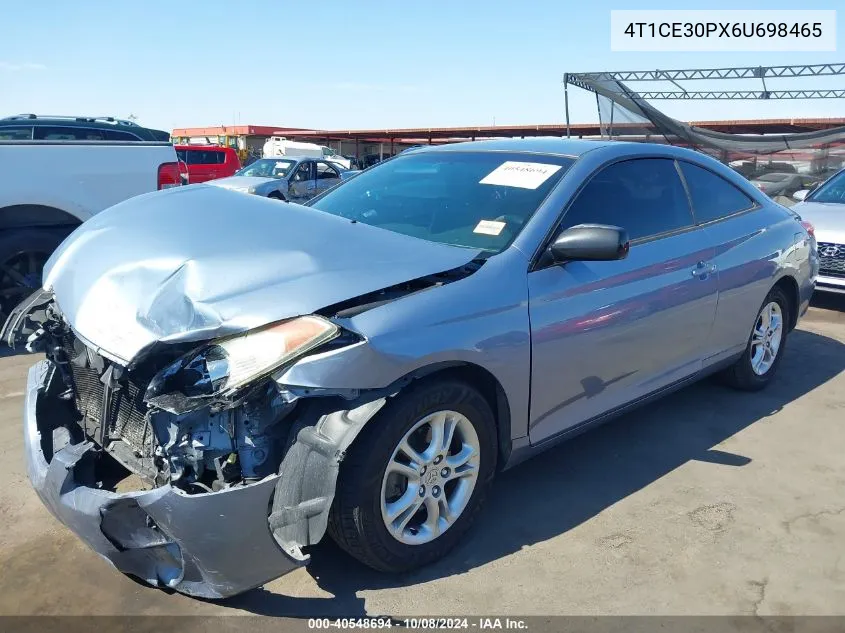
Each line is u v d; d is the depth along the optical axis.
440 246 2.86
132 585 2.61
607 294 3.20
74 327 2.66
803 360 5.54
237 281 2.46
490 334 2.69
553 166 3.40
